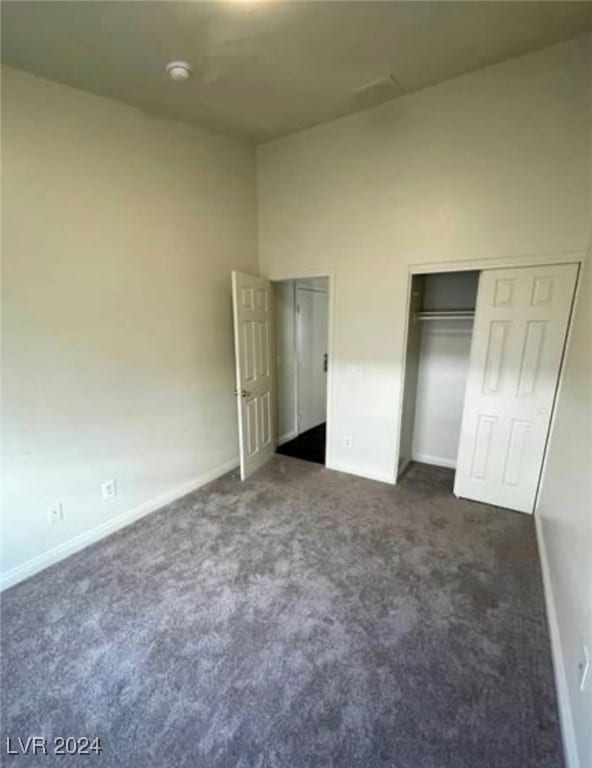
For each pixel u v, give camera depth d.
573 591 1.60
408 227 2.98
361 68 2.40
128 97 2.53
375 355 3.34
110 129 2.50
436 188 2.82
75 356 2.44
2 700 1.54
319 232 3.44
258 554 2.46
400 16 1.94
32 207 2.16
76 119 2.32
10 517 2.20
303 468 3.84
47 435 2.33
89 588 2.17
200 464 3.45
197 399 3.35
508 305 2.71
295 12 1.87
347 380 3.54
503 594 2.10
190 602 2.06
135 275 2.74
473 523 2.80
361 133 3.04
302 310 4.71
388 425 3.39
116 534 2.71
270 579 2.23
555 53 2.27
